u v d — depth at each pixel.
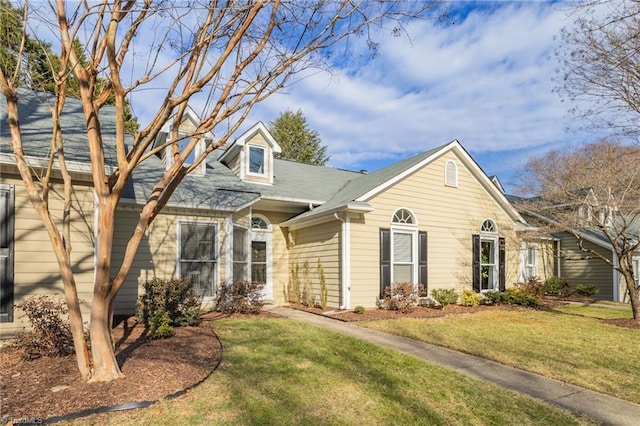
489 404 4.14
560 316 10.43
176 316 7.52
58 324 5.32
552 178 13.03
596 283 16.02
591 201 10.78
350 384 4.58
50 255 6.53
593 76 7.71
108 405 3.66
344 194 12.13
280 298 12.66
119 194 4.25
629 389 4.71
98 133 4.21
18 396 3.81
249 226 11.37
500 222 13.97
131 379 4.31
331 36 4.86
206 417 3.58
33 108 9.46
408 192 11.62
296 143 31.80
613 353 6.38
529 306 12.20
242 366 5.10
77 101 10.60
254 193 11.16
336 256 10.63
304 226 12.16
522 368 5.53
